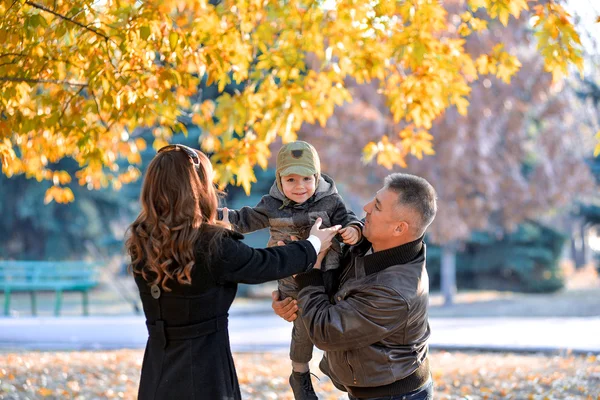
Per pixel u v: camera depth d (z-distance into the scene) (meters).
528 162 32.50
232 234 4.25
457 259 37.22
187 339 4.19
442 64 7.95
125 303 31.14
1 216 38.19
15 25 6.38
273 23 8.42
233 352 14.32
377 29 7.95
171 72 6.81
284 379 11.10
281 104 8.01
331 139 24.30
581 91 28.77
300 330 5.28
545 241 36.84
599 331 16.88
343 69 8.40
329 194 5.10
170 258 4.13
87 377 10.91
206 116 8.73
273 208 5.09
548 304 26.75
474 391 10.02
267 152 8.33
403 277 4.65
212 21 7.57
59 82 6.90
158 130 9.06
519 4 7.04
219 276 4.17
